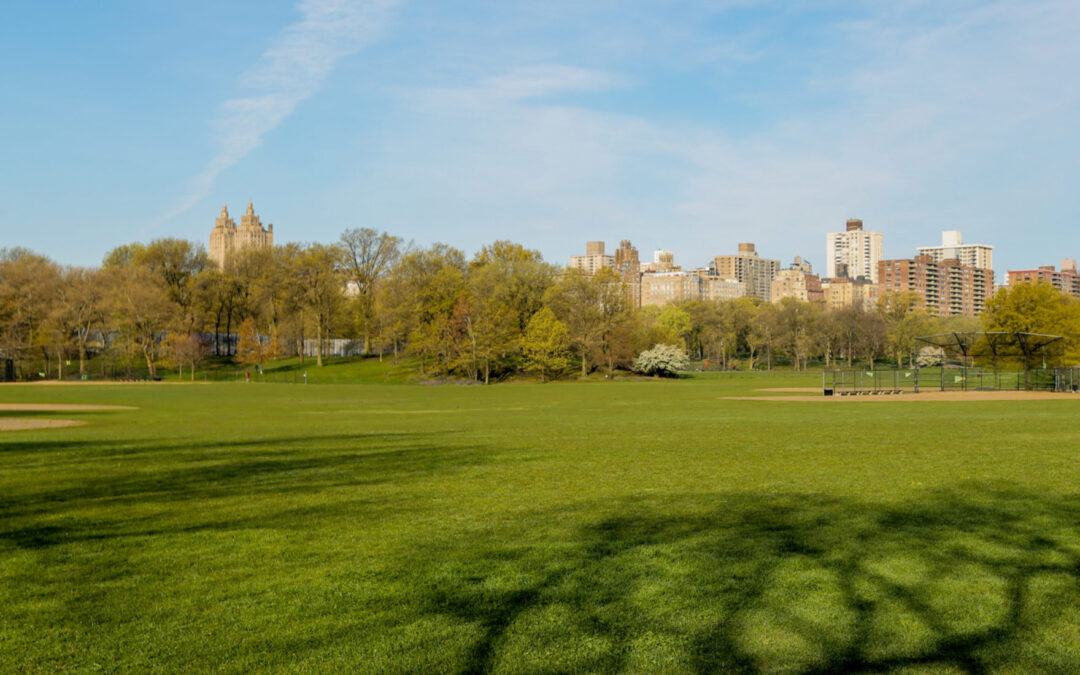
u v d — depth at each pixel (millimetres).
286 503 13445
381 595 8195
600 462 18656
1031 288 77312
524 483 15508
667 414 37750
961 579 8586
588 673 6309
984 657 6602
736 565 9172
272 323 123125
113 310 104188
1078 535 10516
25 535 11000
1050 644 6848
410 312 108438
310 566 9312
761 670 6359
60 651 6766
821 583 8484
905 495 13578
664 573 8891
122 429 30016
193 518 12172
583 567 9164
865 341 145875
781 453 20094
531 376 110938
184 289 122938
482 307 104312
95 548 10219
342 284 128625
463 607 7828
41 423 33500
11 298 105000
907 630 7172
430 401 54219
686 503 13078
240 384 95312
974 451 20125
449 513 12461
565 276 118125
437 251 116750
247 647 6836
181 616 7605
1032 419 32094
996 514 11891
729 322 158500
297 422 33469
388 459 19656
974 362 80438
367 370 114500
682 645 6855
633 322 119625
